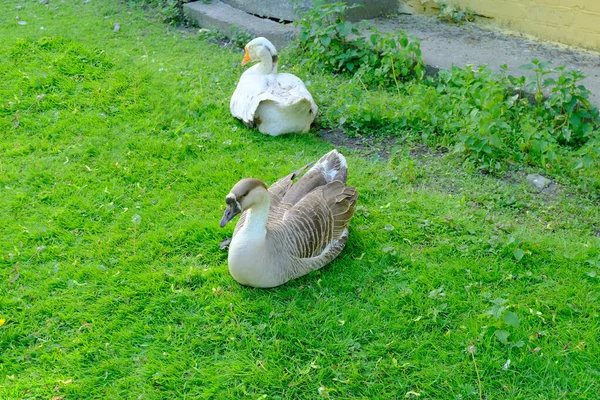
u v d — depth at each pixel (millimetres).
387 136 4484
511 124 4406
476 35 5262
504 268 3658
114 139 4391
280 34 5277
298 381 3246
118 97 4711
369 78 4855
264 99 4312
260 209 3412
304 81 4871
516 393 3230
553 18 5078
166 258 3699
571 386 3242
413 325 3428
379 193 4055
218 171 4168
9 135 4402
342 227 3654
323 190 3691
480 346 3350
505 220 3885
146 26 5758
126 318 3453
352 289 3562
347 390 3234
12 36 5336
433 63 4879
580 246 3746
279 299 3521
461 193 4062
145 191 4055
